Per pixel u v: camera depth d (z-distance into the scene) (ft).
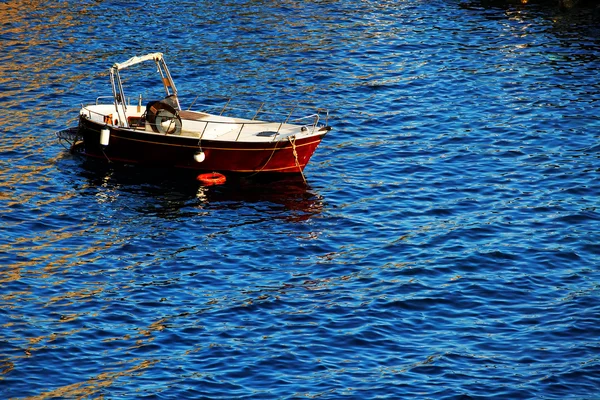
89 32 278.87
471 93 230.68
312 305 133.59
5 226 158.81
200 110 220.02
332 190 177.88
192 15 296.92
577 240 154.81
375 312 131.54
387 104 224.53
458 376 115.96
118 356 120.06
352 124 212.23
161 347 122.21
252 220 164.25
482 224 161.38
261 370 116.98
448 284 140.05
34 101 223.92
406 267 145.59
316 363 118.62
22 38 271.08
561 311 131.85
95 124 185.68
